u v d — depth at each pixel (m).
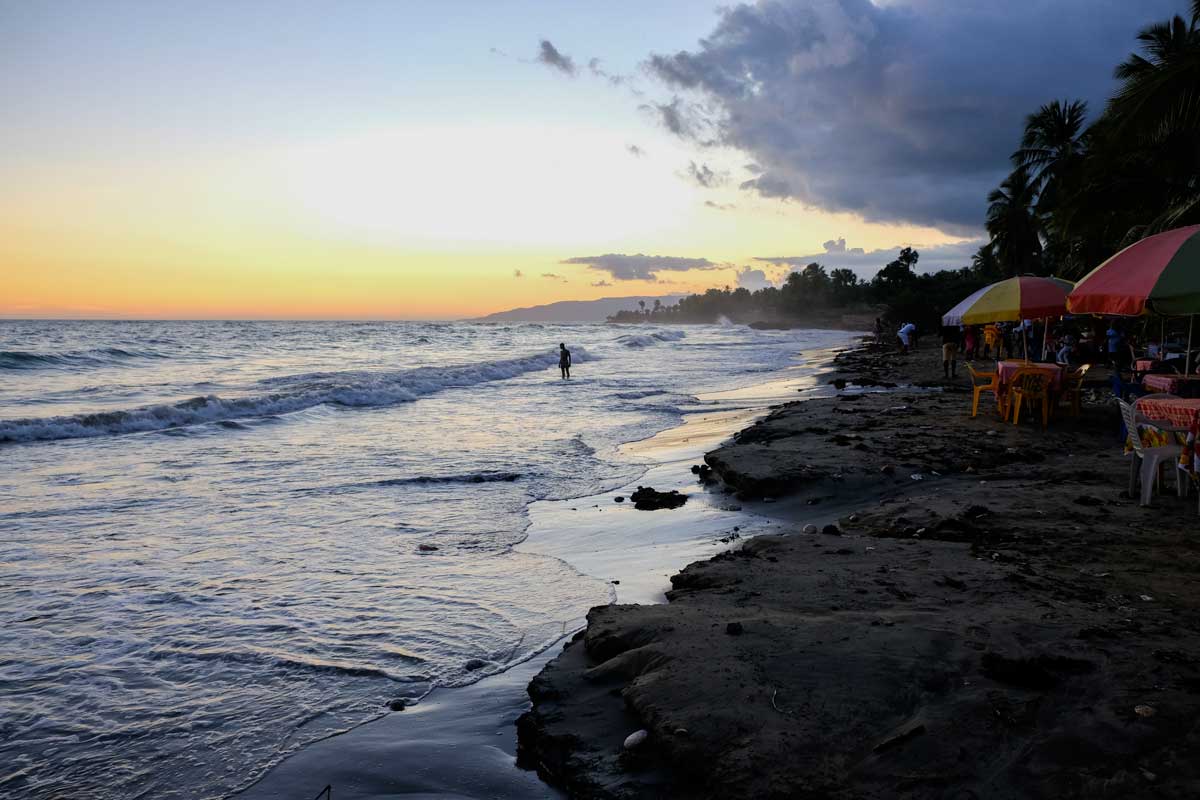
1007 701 3.62
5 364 31.77
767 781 3.16
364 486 10.95
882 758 3.26
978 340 35.66
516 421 18.64
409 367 37.06
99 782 3.80
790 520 8.62
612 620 5.10
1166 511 7.38
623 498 10.18
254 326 122.81
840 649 4.29
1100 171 26.53
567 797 3.56
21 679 4.91
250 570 7.14
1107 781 3.00
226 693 4.75
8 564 7.25
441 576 6.97
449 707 4.56
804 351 58.53
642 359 47.66
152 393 23.55
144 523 8.83
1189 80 17.30
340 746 4.12
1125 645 4.21
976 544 6.59
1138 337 28.23
